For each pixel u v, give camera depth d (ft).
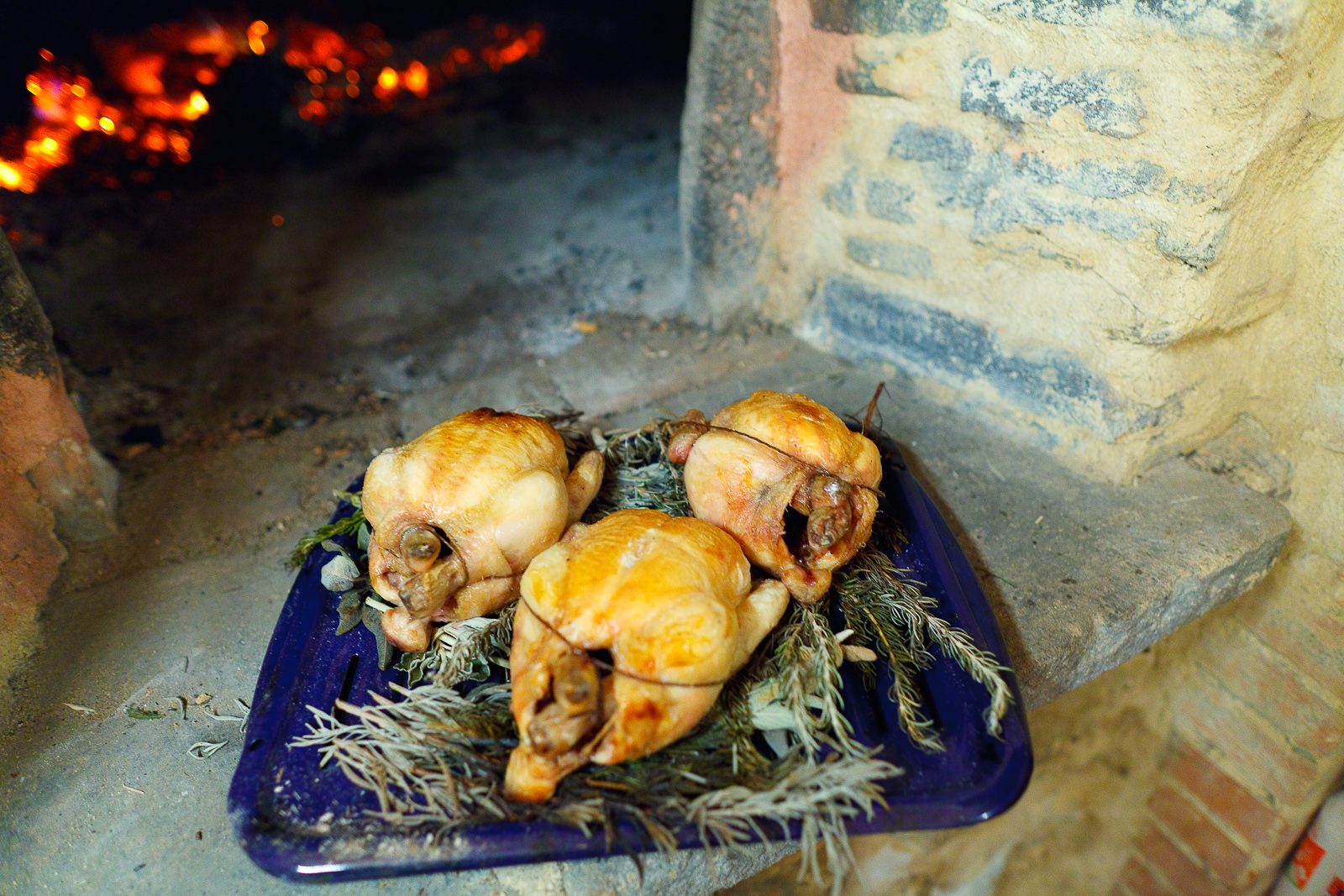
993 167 2.63
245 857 1.96
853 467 2.12
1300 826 3.00
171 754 2.15
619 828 1.78
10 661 2.37
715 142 3.27
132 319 4.19
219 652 2.39
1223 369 2.64
